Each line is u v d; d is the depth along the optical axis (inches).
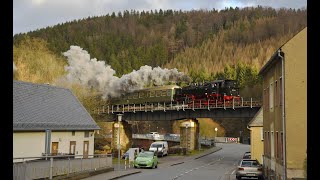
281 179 792.3
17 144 1024.2
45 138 1062.4
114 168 1323.8
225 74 4817.9
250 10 7642.7
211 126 4328.3
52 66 2455.7
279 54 767.1
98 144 2319.1
